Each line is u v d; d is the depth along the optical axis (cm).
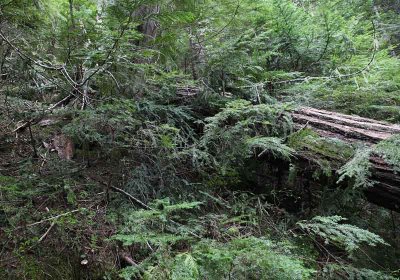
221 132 296
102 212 252
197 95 364
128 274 173
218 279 157
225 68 348
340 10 535
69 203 257
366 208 315
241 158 304
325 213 285
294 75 423
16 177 270
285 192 324
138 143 290
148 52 302
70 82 305
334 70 402
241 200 296
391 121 382
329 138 278
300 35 423
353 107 382
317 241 266
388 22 679
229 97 363
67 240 222
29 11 277
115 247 227
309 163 283
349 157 260
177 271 156
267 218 284
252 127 319
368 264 255
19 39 275
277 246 200
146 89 323
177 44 376
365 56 448
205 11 362
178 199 280
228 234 233
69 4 290
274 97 369
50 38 282
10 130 328
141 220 195
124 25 264
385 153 228
